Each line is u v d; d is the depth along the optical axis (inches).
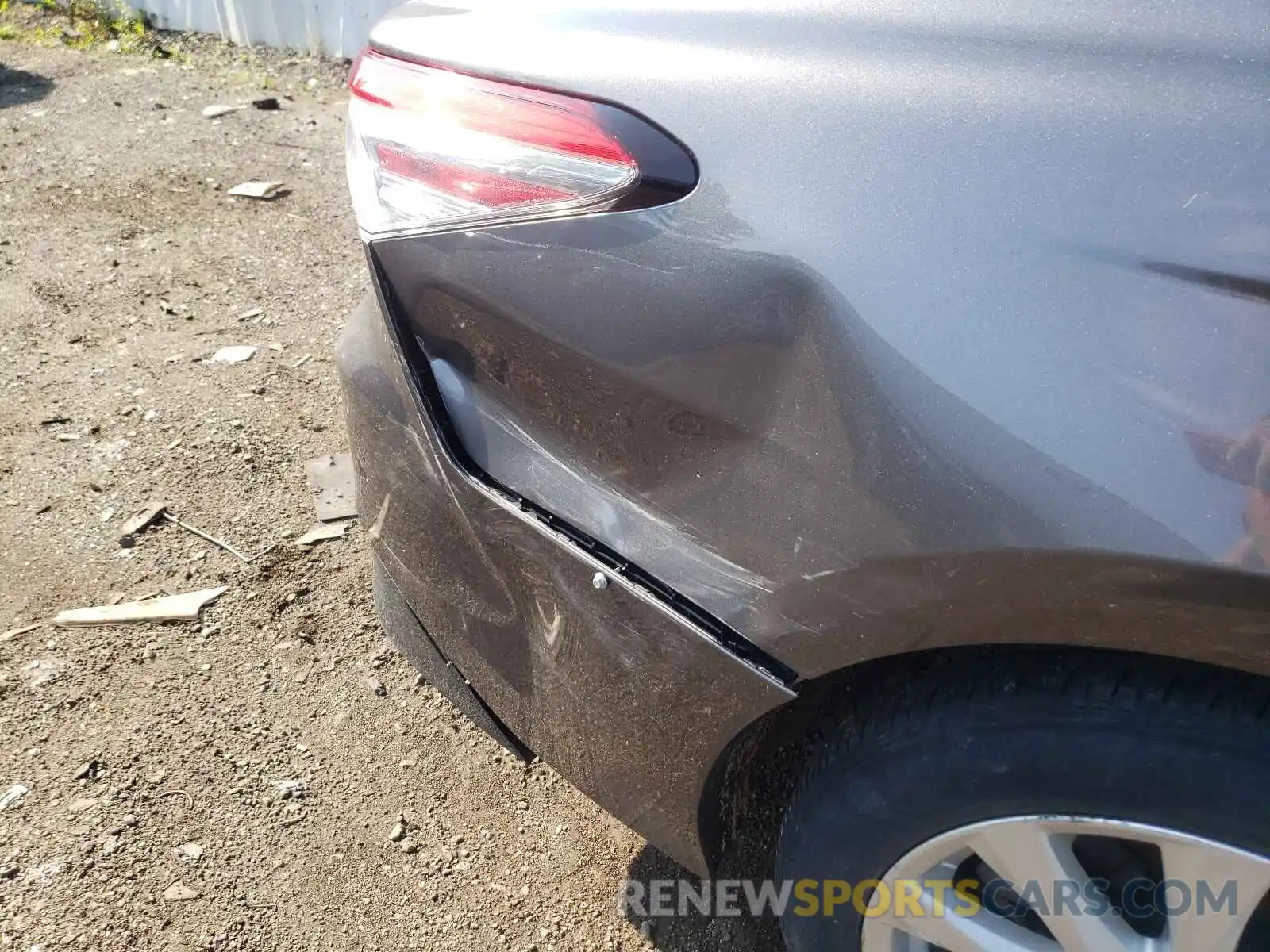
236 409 133.0
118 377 139.2
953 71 47.6
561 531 58.8
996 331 44.6
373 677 96.1
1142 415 42.4
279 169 204.4
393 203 60.3
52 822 82.1
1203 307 41.8
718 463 52.4
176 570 107.6
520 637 64.0
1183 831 47.3
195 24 280.7
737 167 50.1
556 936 75.6
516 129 55.5
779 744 60.8
